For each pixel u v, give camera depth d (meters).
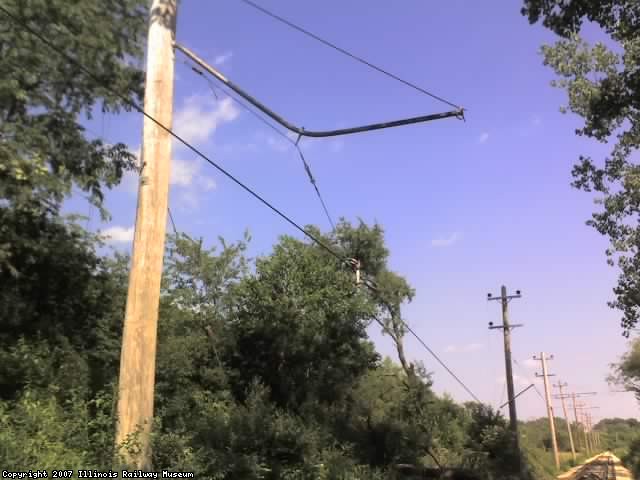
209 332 24.25
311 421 21.50
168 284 25.70
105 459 9.40
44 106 14.85
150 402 10.67
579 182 19.89
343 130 12.70
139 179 11.57
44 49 14.16
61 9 14.10
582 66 16.41
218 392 20.73
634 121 16.23
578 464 80.62
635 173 18.88
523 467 34.81
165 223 11.54
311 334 25.42
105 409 12.46
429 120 12.04
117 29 15.95
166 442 11.62
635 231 19.23
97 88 15.63
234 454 14.48
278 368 24.70
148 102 11.87
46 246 15.91
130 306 10.93
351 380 29.45
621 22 12.30
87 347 17.05
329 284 27.14
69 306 17.17
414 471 26.22
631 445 68.88
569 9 12.34
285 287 25.83
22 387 12.16
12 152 12.91
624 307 19.56
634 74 13.70
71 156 15.61
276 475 15.92
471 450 34.22
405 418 32.09
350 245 38.41
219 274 26.23
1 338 14.32
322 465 17.53
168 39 12.30
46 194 14.09
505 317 39.09
